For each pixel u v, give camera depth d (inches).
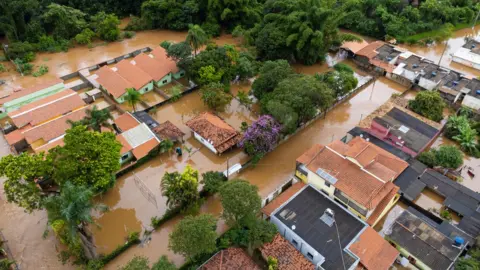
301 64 3088.1
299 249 1599.4
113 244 1688.0
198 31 2723.9
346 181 1721.2
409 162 1991.9
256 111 2501.2
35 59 3085.6
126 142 2075.5
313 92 2142.0
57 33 3289.9
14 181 1608.0
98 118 1969.7
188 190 1675.7
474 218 1723.7
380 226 1763.0
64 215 1370.6
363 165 1758.1
